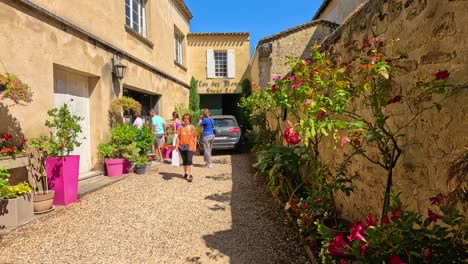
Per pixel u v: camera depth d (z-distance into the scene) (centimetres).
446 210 140
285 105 390
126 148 652
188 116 626
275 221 376
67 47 525
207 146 785
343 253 167
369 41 217
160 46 1043
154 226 366
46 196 398
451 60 164
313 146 390
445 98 164
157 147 891
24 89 364
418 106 193
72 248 306
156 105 1038
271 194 505
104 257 288
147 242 321
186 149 618
